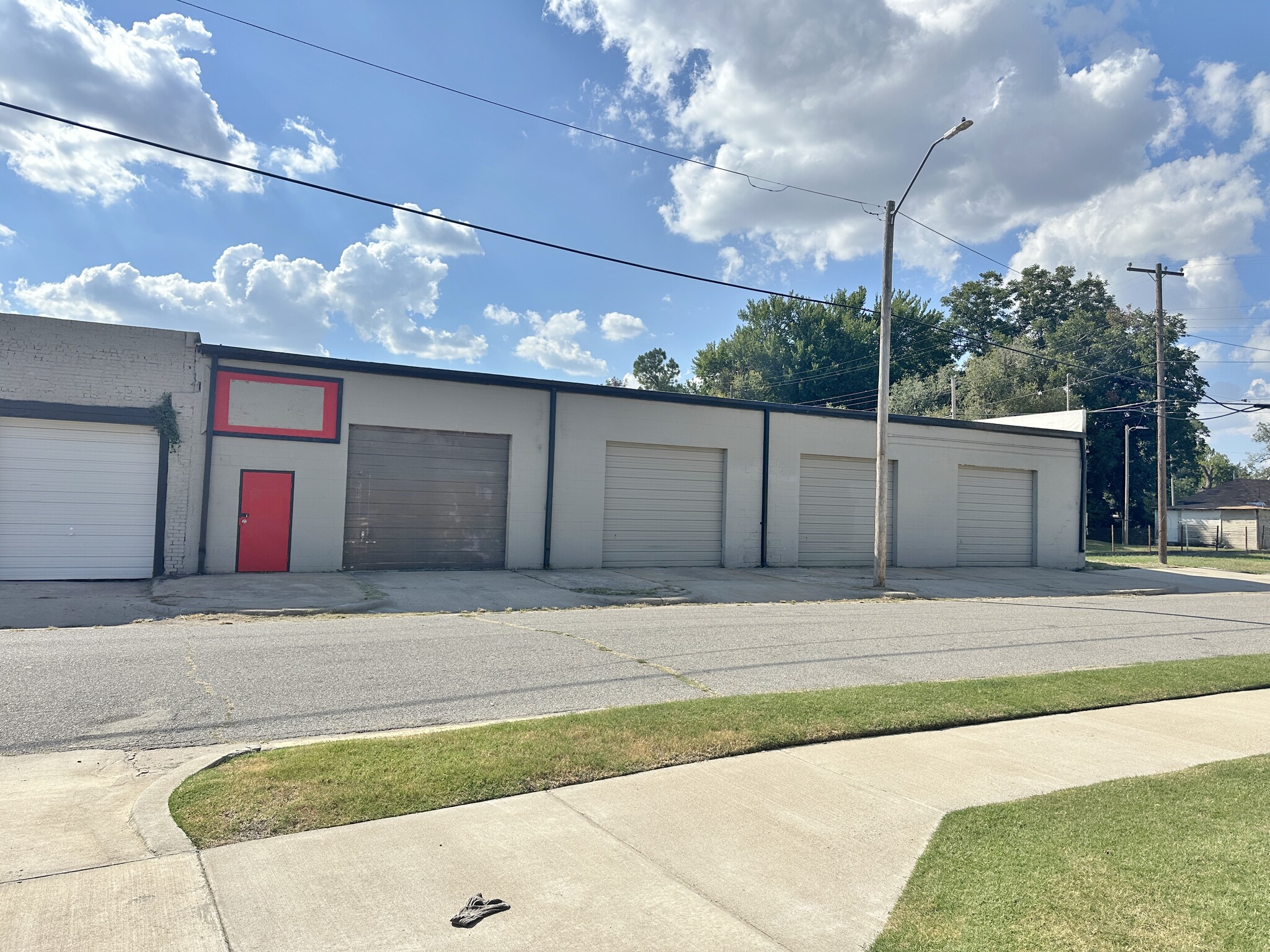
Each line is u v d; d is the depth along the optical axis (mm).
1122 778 5461
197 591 14297
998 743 6273
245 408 17016
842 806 4812
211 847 4027
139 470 16188
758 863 4027
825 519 23766
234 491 16875
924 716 6809
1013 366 56250
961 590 19375
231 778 4836
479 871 3865
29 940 3156
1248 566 32281
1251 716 7359
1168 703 7840
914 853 4156
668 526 21547
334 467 17719
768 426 22656
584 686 7746
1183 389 61156
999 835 4371
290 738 5883
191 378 16578
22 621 11414
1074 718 7145
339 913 3449
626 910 3537
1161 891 3689
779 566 22719
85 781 4949
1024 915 3463
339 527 17719
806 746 6031
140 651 8891
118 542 15992
